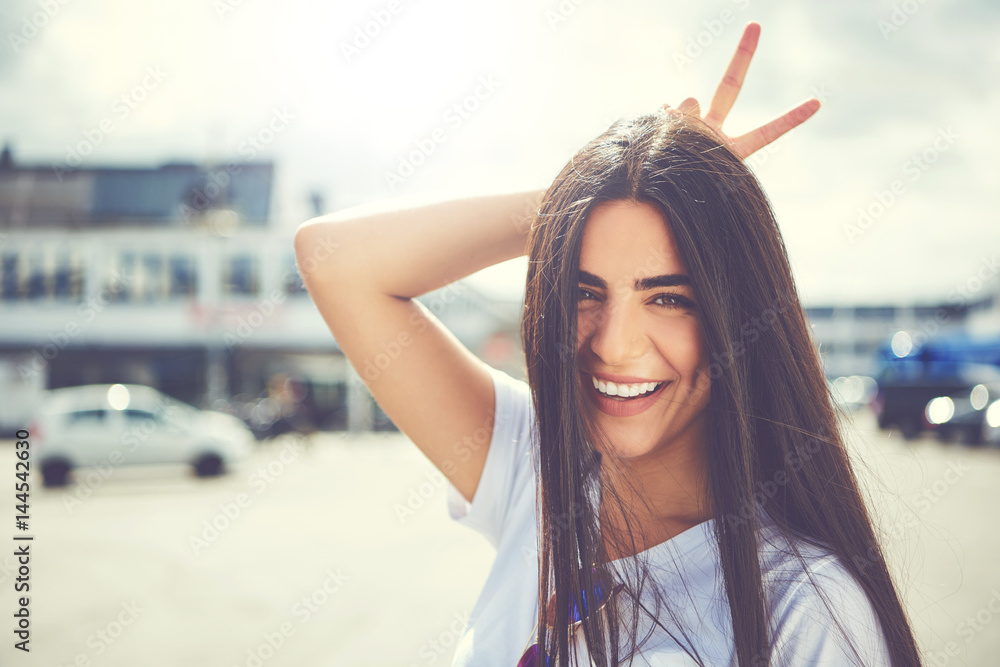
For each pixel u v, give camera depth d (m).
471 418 1.34
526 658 1.09
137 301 25.34
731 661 0.96
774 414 1.03
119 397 13.12
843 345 35.19
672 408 1.07
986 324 22.75
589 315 1.09
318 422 24.72
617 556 1.10
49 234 25.30
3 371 21.42
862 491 1.19
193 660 4.13
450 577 5.92
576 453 1.04
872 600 0.97
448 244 1.27
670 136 1.05
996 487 10.38
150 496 10.88
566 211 1.07
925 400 19.62
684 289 1.03
